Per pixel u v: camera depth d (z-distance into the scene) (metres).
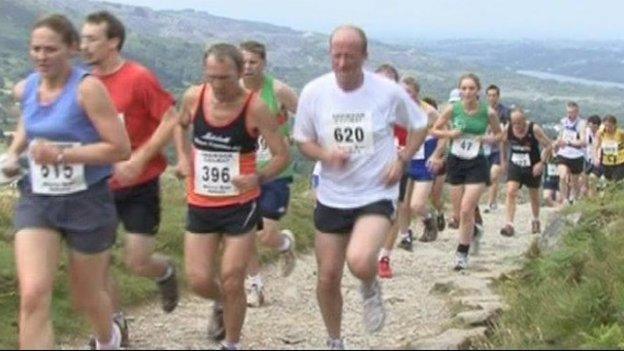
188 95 7.85
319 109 7.70
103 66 8.15
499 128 13.60
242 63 7.63
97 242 6.69
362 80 7.68
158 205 8.53
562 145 23.06
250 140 7.79
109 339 7.21
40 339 6.46
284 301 11.23
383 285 12.33
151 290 10.85
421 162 14.16
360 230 7.51
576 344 8.05
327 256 7.79
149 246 8.51
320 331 9.73
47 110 6.52
